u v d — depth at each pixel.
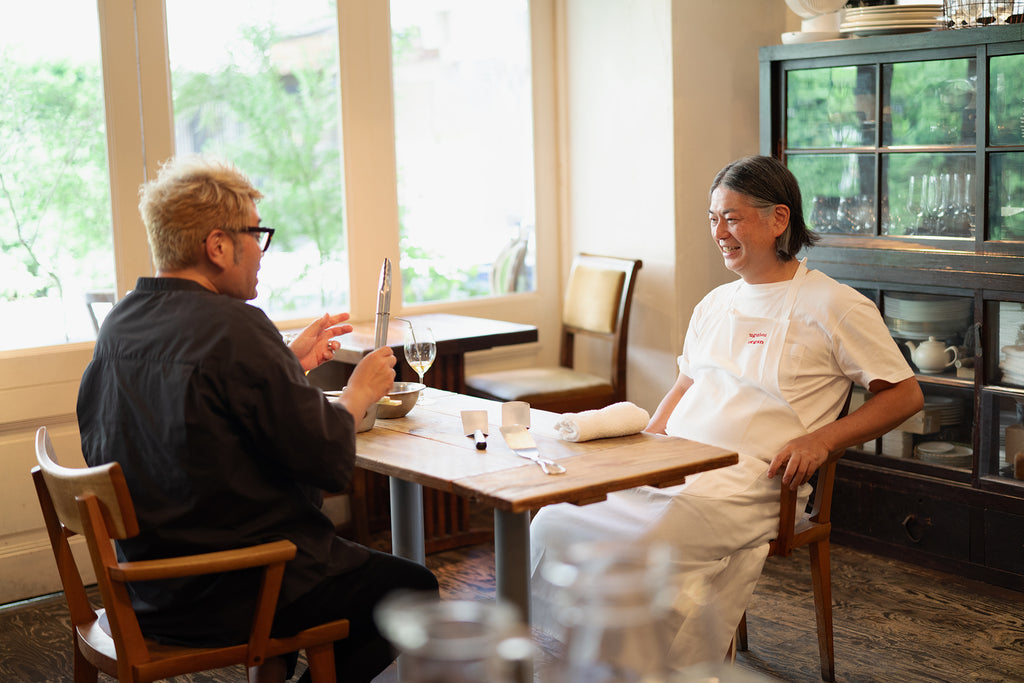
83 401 1.83
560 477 1.74
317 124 3.77
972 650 2.67
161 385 1.67
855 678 2.53
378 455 1.90
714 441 2.42
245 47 3.58
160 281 1.76
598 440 2.03
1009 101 2.90
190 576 1.72
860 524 3.42
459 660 0.79
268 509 1.73
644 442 2.00
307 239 3.79
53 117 3.21
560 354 4.29
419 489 2.33
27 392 3.19
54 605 3.18
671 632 0.88
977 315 3.02
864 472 3.38
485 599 3.04
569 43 4.31
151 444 1.69
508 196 4.33
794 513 2.29
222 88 3.54
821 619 2.51
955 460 3.17
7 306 3.20
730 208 2.41
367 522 3.55
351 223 3.87
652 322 4.09
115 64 3.28
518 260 4.40
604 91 4.17
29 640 2.90
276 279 3.74
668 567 0.84
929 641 2.73
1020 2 3.05
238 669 2.68
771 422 2.38
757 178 2.38
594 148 4.26
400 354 3.27
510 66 4.27
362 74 3.84
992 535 3.08
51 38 3.18
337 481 1.71
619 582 0.82
